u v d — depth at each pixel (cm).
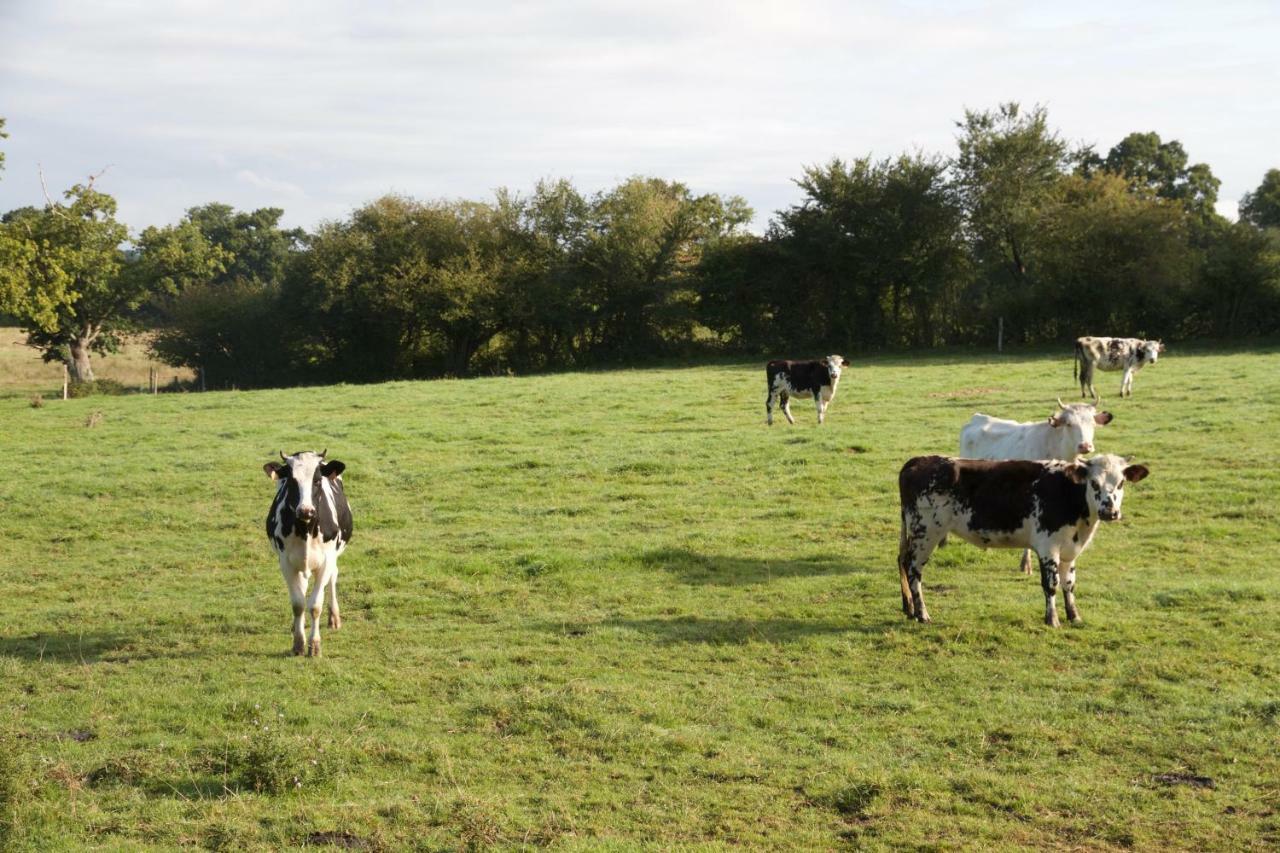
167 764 805
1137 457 1964
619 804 740
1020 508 1097
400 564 1481
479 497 1930
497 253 5625
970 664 1005
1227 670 955
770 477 1969
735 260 5553
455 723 899
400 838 691
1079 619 1109
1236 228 4916
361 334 5644
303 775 775
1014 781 761
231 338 5844
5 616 1287
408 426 2714
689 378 3950
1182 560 1346
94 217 5347
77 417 3152
